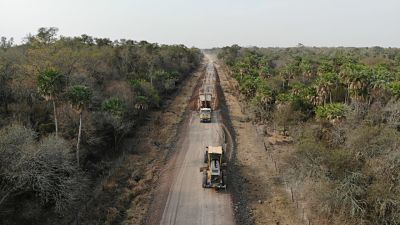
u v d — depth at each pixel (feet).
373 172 84.84
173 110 207.00
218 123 179.42
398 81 165.48
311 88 176.55
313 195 88.58
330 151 98.37
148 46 328.08
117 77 204.64
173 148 139.64
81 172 100.89
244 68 306.96
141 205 93.20
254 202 95.61
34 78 133.08
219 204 93.25
